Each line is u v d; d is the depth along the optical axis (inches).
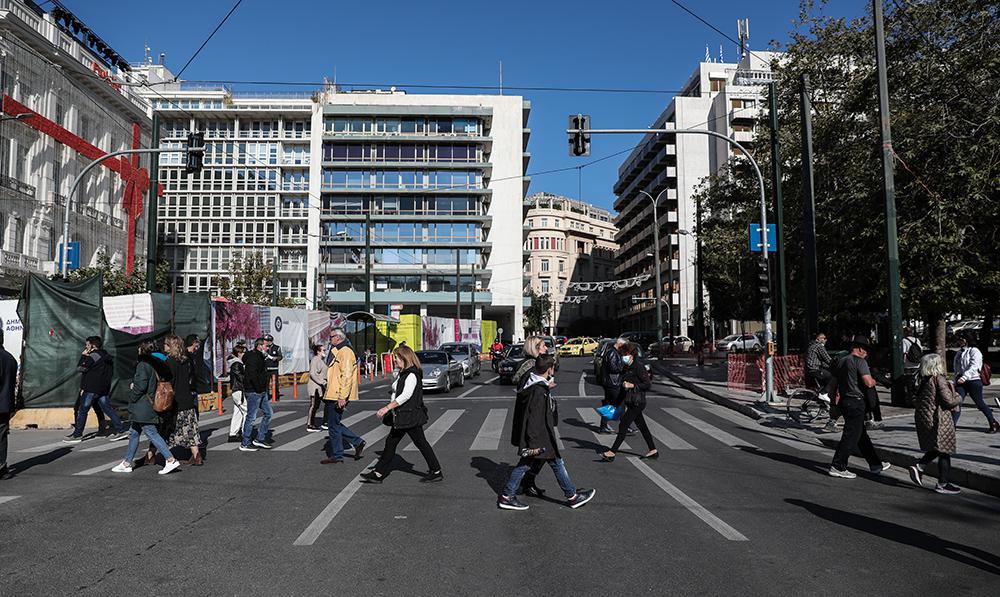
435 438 439.2
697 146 2807.6
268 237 2664.9
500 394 778.2
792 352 1073.5
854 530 225.8
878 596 166.9
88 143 1696.6
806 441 439.2
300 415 600.7
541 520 238.1
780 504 262.5
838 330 1102.4
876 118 813.9
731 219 1286.9
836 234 839.7
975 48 692.1
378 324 1371.8
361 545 208.4
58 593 169.8
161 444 331.3
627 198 3558.1
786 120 995.9
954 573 183.8
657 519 239.3
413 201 2608.3
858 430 318.7
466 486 293.7
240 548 205.8
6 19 1384.1
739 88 2628.0
